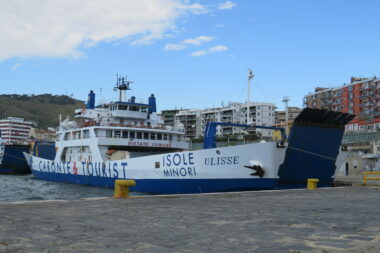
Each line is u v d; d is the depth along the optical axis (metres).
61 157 39.28
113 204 11.38
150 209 10.04
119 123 34.66
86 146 34.78
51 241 5.49
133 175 27.58
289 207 10.53
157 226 6.97
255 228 6.63
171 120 153.12
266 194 15.59
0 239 5.66
